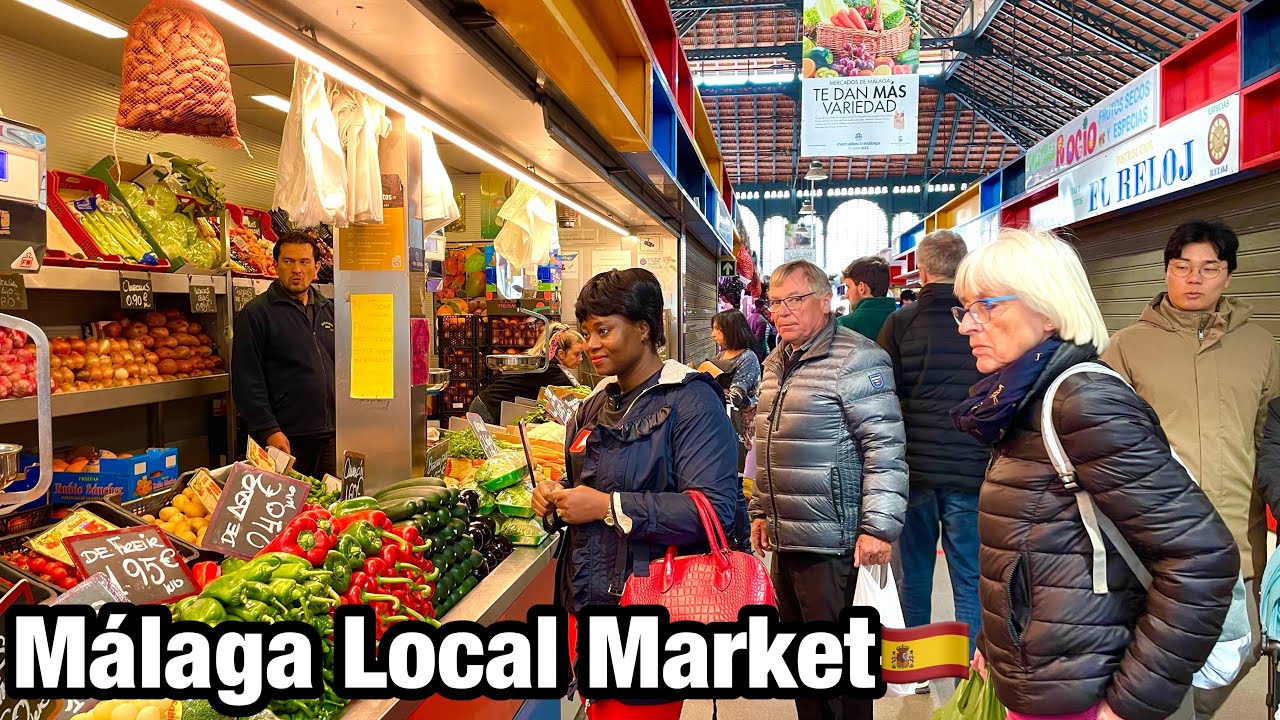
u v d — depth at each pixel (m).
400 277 3.01
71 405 3.50
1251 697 3.54
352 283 3.03
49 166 3.95
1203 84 5.79
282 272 3.79
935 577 5.23
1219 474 3.02
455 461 3.67
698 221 8.35
